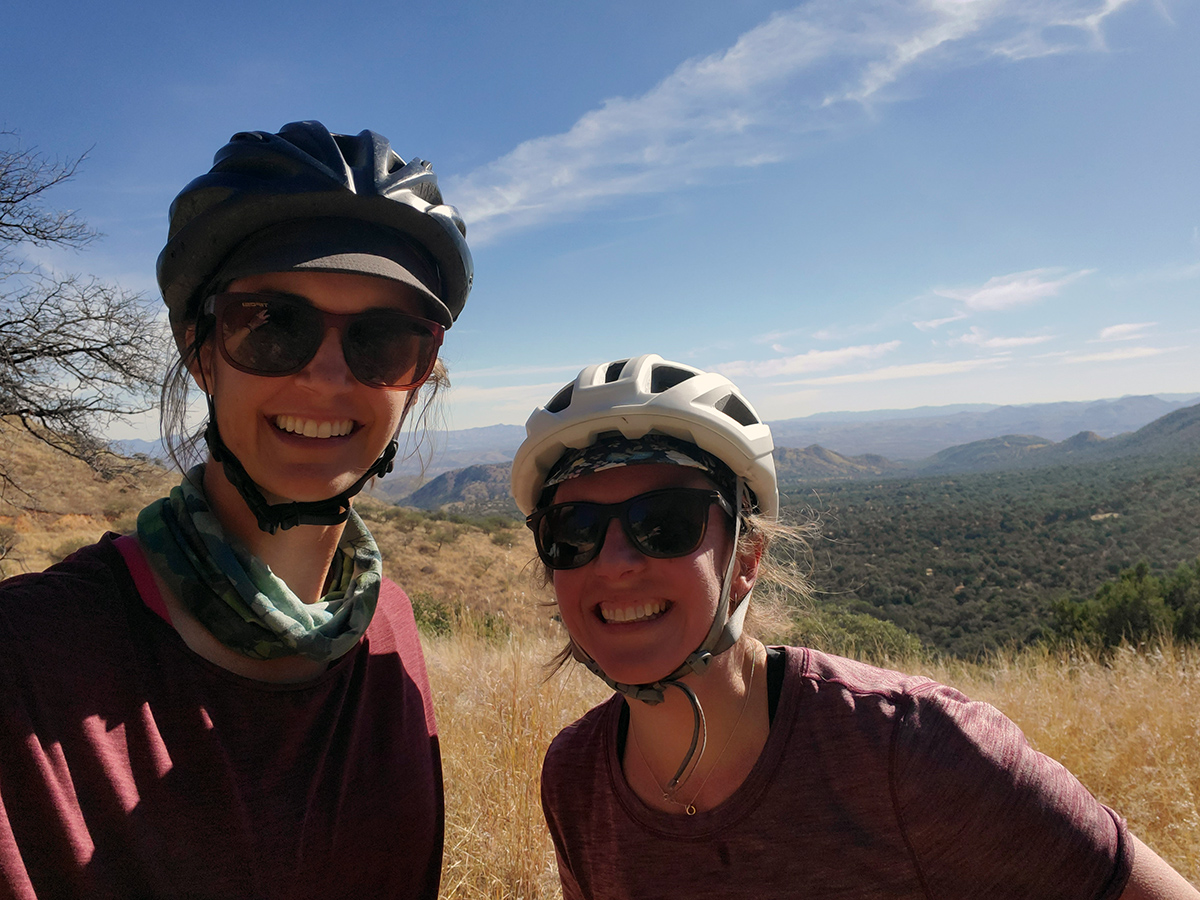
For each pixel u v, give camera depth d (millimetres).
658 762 599
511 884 1023
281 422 536
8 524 8508
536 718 1398
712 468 598
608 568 567
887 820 542
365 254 531
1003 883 531
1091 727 1703
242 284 532
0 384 4352
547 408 659
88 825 441
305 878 514
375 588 584
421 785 606
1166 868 526
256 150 531
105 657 470
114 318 4570
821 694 579
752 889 549
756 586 668
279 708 520
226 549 509
